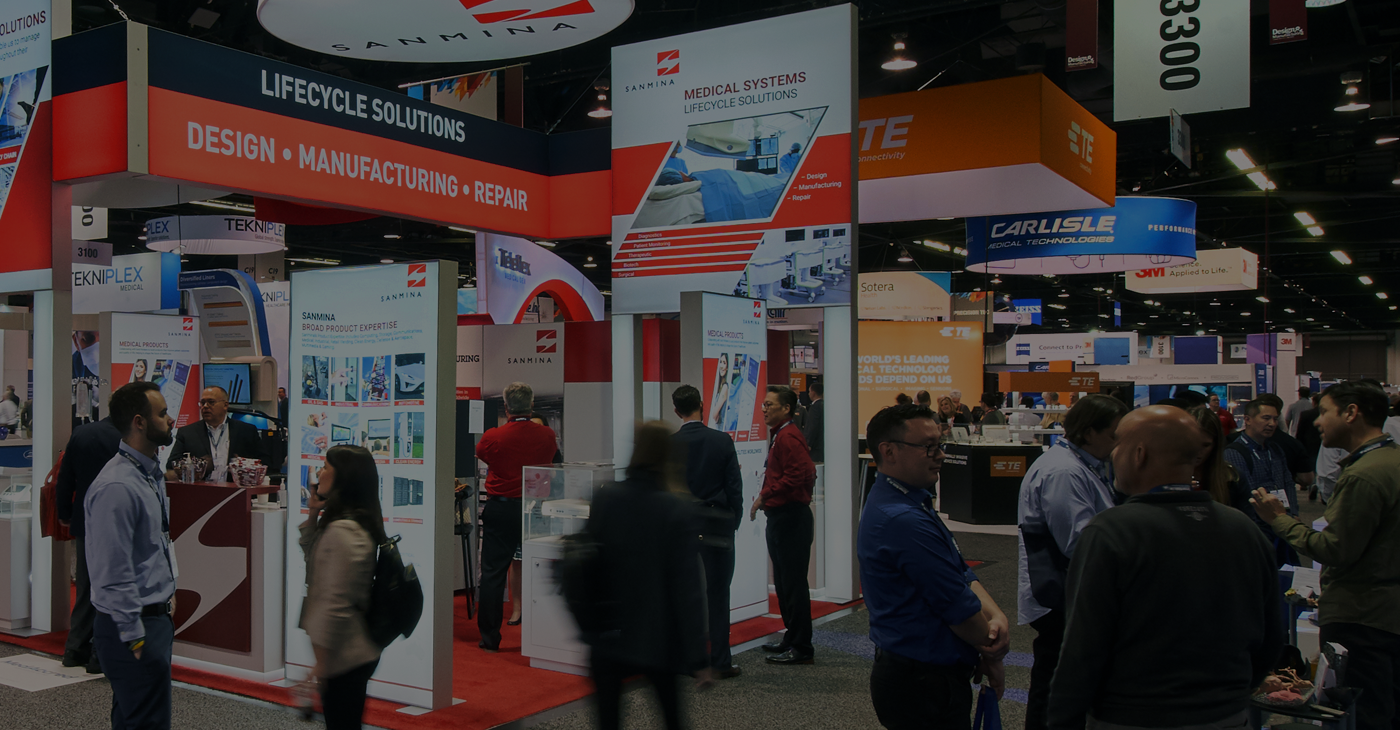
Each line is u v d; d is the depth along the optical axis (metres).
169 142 5.26
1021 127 6.76
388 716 4.05
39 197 5.48
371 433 4.32
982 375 12.90
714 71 6.49
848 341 6.16
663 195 6.66
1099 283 25.45
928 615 2.29
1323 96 9.76
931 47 10.10
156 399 2.89
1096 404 2.95
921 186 7.44
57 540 4.99
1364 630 2.94
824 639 5.37
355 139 6.31
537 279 10.69
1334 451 6.48
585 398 9.12
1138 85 5.95
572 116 12.32
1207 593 1.80
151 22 9.10
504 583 5.22
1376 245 18.66
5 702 4.24
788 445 4.86
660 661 2.82
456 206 7.01
